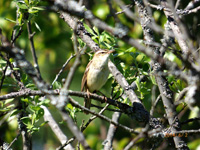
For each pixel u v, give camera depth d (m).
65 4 5.73
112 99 8.55
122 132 13.70
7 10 13.67
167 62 6.36
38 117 8.15
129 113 8.15
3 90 11.66
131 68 9.03
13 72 8.13
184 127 12.56
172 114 7.91
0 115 8.21
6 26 13.22
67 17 9.54
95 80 9.99
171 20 8.74
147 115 8.02
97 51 9.18
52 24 14.54
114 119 10.42
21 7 7.97
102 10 13.02
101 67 9.80
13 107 8.45
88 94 8.02
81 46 9.38
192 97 6.73
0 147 8.26
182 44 8.18
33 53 6.45
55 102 5.68
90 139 12.48
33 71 6.13
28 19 7.90
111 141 9.91
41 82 6.22
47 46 14.54
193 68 6.23
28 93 7.24
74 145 12.37
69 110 8.29
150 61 8.88
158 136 7.56
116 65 9.13
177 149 8.06
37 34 14.39
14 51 6.06
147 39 8.34
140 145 10.16
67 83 5.20
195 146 10.89
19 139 11.52
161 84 8.31
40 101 8.51
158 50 8.16
